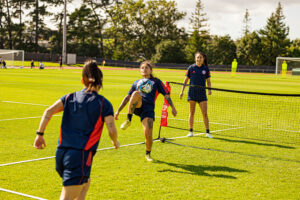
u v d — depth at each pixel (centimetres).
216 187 523
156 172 589
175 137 891
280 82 3931
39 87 2250
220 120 1205
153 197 473
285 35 9019
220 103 1705
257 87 2977
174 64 8388
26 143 768
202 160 676
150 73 662
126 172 583
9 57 6206
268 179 568
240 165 649
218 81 3769
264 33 9156
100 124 346
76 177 330
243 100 1867
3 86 2244
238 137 916
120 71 5803
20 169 584
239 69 7875
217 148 784
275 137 928
